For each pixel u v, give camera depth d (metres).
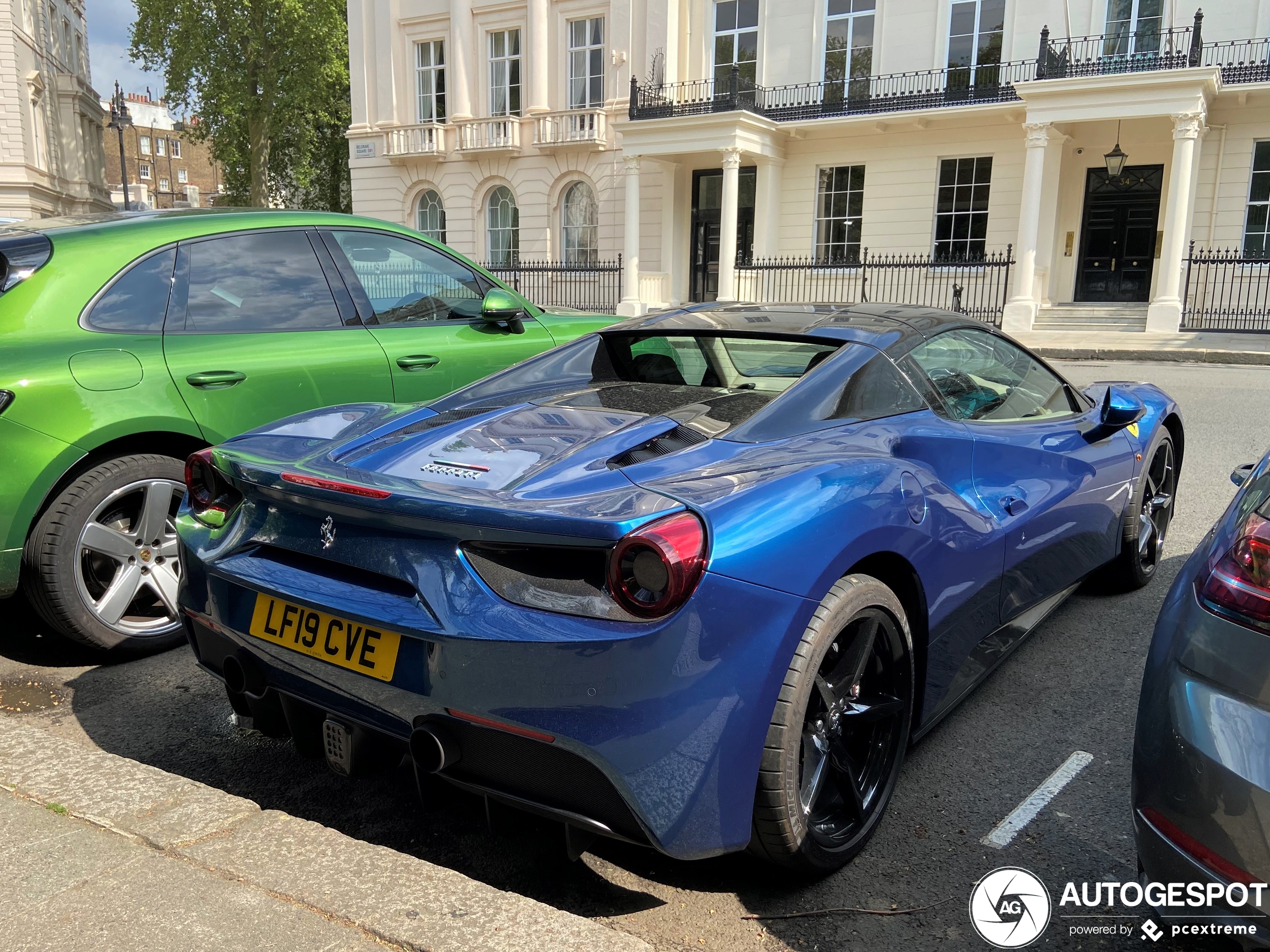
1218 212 17.50
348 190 42.53
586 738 1.71
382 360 3.89
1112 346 14.62
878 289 20.64
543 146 24.22
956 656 2.55
